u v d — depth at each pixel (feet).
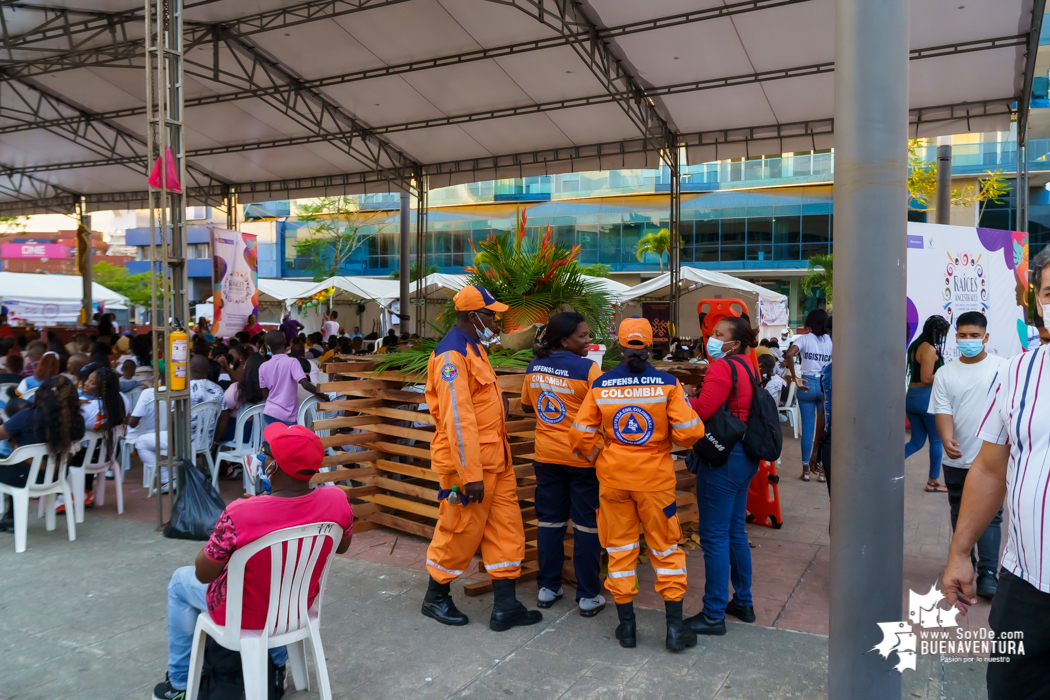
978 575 13.37
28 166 60.08
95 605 12.97
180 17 18.92
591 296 16.48
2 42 37.04
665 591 11.14
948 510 19.62
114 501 20.88
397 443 17.94
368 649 11.23
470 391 11.84
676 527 11.17
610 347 16.65
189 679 8.70
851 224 7.93
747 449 11.47
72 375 23.20
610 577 11.34
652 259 122.62
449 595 12.47
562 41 36.24
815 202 113.70
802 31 33.35
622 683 10.15
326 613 12.60
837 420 8.21
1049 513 5.64
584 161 50.83
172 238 18.57
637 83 39.70
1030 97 36.47
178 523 17.04
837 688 8.30
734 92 39.99
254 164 57.00
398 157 54.24
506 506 12.13
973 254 20.95
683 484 15.76
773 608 12.95
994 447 6.42
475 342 12.21
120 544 16.57
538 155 52.03
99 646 11.32
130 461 26.50
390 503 17.38
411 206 60.39
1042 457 5.74
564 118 45.37
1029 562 5.82
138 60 40.40
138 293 132.46
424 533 16.57
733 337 11.93
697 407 11.52
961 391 13.19
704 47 35.42
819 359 23.21
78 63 37.78
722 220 118.52
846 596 8.18
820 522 18.63
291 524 8.36
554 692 9.91
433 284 59.11
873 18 7.74
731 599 12.52
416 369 15.80
